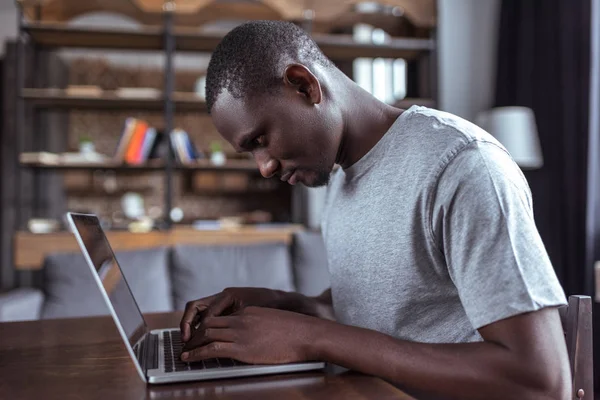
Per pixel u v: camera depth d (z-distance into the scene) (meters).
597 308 3.08
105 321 1.10
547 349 0.61
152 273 2.52
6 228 4.34
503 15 4.04
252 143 0.77
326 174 0.82
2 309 2.27
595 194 3.15
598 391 2.96
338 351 0.66
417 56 4.04
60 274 2.48
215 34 3.64
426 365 0.63
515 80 3.95
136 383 0.66
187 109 3.87
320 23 4.08
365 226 0.87
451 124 0.77
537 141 3.53
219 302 0.92
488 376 0.61
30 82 3.86
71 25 3.51
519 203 0.68
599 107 3.18
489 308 0.64
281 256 2.71
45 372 0.72
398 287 0.82
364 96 0.89
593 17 3.18
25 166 3.56
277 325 0.70
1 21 4.71
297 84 0.76
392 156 0.83
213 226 3.69
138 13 3.79
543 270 0.65
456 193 0.70
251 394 0.61
